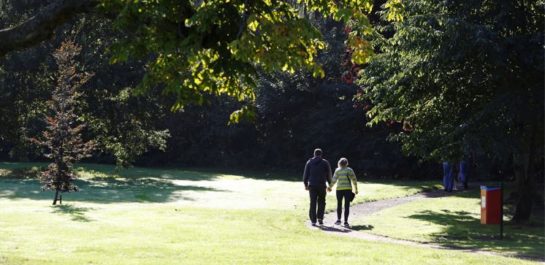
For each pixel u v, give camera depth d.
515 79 21.91
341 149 56.59
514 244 17.80
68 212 23.62
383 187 38.06
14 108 46.66
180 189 37.41
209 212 24.06
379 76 24.80
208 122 68.69
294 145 64.31
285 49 8.33
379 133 54.03
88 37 45.50
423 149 23.14
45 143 28.08
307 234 18.97
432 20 20.89
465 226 22.00
